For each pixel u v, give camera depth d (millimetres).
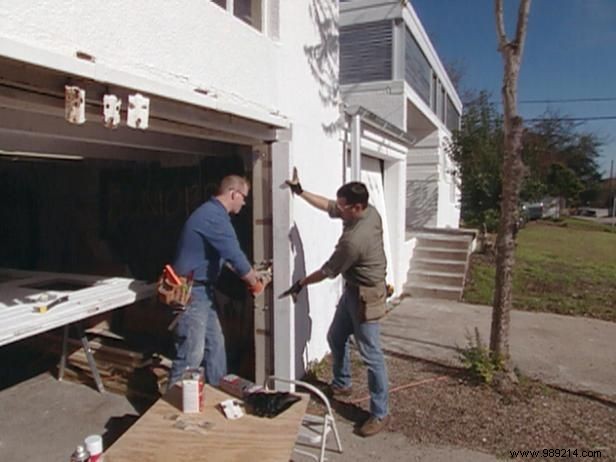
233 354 4598
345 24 8539
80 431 3650
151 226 5160
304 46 4348
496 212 11695
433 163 12852
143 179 5203
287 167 3932
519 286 9094
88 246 5570
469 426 3613
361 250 3467
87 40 2184
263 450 2115
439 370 4762
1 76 1861
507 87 4141
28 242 6020
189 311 3467
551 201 35156
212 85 3072
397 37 8211
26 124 2697
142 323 4871
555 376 4680
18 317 3281
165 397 2656
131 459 2027
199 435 2236
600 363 5086
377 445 3365
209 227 3408
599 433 3506
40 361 4949
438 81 13008
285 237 3982
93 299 3850
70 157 4691
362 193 3535
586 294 8492
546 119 31984
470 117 12625
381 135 6660
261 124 3615
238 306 4598
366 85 8312
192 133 3270
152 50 2574
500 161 11602
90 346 4543
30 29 1922
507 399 4043
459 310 7414
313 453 3260
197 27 2924
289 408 2541
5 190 6176
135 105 2264
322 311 5020
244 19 3779
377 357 3547
